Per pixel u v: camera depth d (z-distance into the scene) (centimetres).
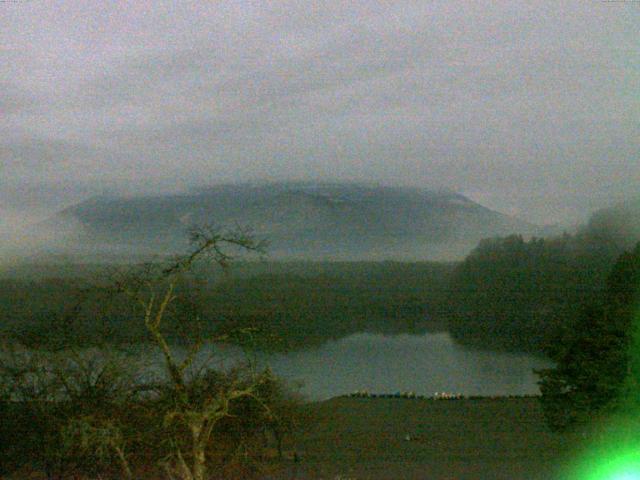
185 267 2475
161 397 2658
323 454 4353
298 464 4053
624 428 3562
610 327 3766
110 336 2962
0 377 3294
